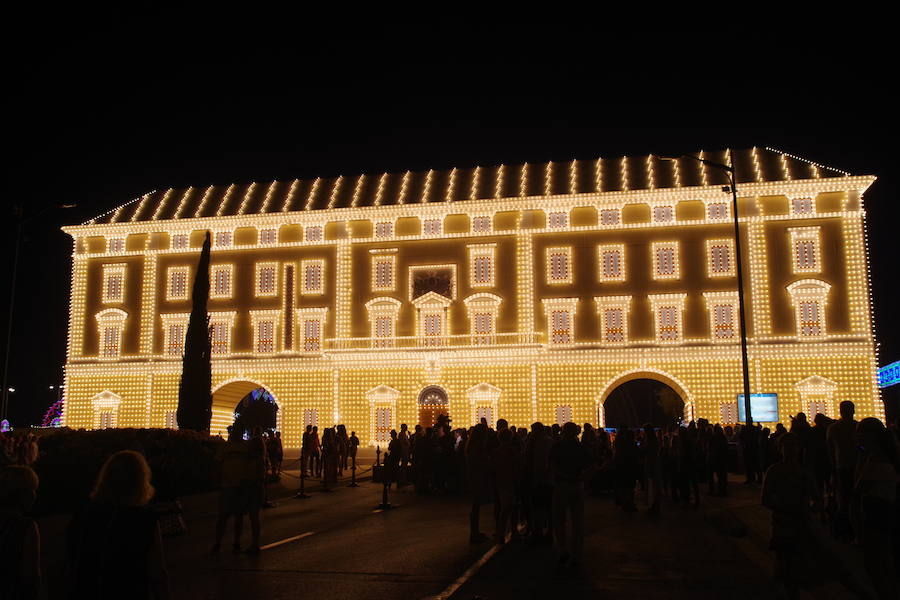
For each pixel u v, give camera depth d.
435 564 13.95
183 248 57.84
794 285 49.72
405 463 31.94
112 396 56.88
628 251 52.28
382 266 55.25
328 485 31.59
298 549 15.92
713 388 50.09
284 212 56.38
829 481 18.36
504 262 53.59
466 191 56.00
